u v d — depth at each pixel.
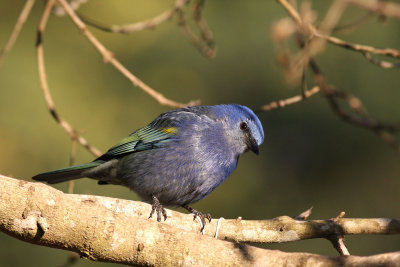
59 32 14.69
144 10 15.06
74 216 5.97
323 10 13.76
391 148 13.93
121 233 6.01
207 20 15.03
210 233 7.16
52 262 12.29
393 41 13.83
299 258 5.50
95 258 6.06
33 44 14.52
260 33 14.88
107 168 9.33
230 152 9.39
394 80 13.80
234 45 15.03
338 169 14.12
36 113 13.88
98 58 14.77
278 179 14.24
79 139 9.48
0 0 14.64
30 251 12.28
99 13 14.94
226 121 9.45
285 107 14.56
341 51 14.02
